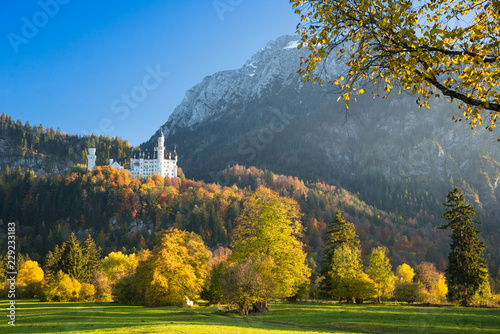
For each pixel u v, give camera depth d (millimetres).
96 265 88375
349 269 56438
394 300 66938
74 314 34281
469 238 51344
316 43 7629
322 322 29656
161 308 42688
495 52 7297
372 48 7641
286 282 37375
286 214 40719
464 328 26203
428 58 6949
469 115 7625
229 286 35250
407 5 7316
